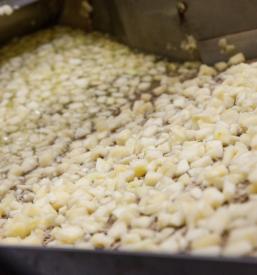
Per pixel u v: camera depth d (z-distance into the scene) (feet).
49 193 1.31
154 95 1.63
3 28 2.05
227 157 1.19
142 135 1.42
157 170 1.25
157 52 1.84
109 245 1.07
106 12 1.98
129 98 1.67
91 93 1.74
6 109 1.74
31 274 0.97
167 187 1.16
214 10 1.61
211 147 1.24
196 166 1.21
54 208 1.28
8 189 1.41
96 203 1.22
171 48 1.77
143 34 1.84
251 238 0.89
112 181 1.27
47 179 1.40
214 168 1.15
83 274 0.93
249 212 0.95
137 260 0.87
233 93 1.43
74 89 1.77
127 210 1.13
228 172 1.14
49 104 1.73
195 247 0.92
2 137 1.63
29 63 1.96
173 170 1.22
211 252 0.89
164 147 1.33
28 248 0.95
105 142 1.47
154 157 1.30
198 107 1.46
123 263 0.88
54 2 2.13
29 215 1.27
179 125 1.41
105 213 1.17
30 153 1.53
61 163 1.45
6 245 0.98
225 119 1.35
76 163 1.43
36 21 2.14
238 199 1.04
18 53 2.05
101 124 1.56
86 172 1.37
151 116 1.52
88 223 1.16
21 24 2.10
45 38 2.12
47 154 1.49
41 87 1.82
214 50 1.65
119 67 1.84
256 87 1.41
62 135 1.58
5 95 1.81
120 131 1.51
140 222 1.08
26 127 1.65
